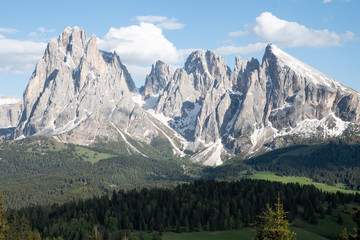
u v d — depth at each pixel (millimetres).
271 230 91812
